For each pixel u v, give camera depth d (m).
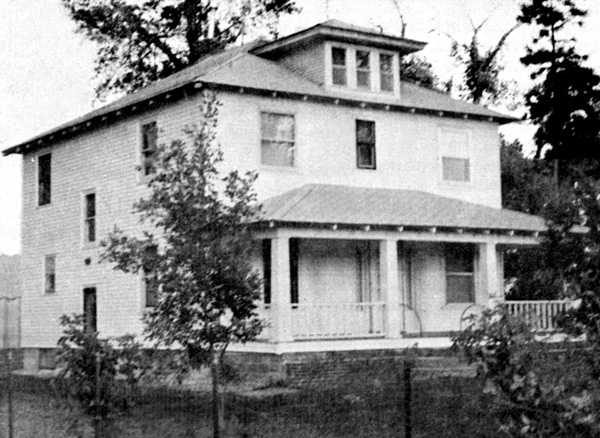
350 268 29.77
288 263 25.33
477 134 34.28
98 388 13.68
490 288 29.03
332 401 19.59
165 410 16.62
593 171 10.64
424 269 31.38
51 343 36.03
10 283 77.12
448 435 16.11
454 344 9.91
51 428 18.92
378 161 31.81
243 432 16.78
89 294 34.12
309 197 27.98
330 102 30.88
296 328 28.25
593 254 9.45
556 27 50.19
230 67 30.61
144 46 51.50
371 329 29.02
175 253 17.73
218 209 18.14
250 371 25.80
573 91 49.72
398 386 20.66
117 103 33.84
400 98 32.78
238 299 18.02
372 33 31.45
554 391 9.23
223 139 28.52
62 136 35.56
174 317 17.89
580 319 9.57
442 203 30.66
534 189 41.94
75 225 34.84
